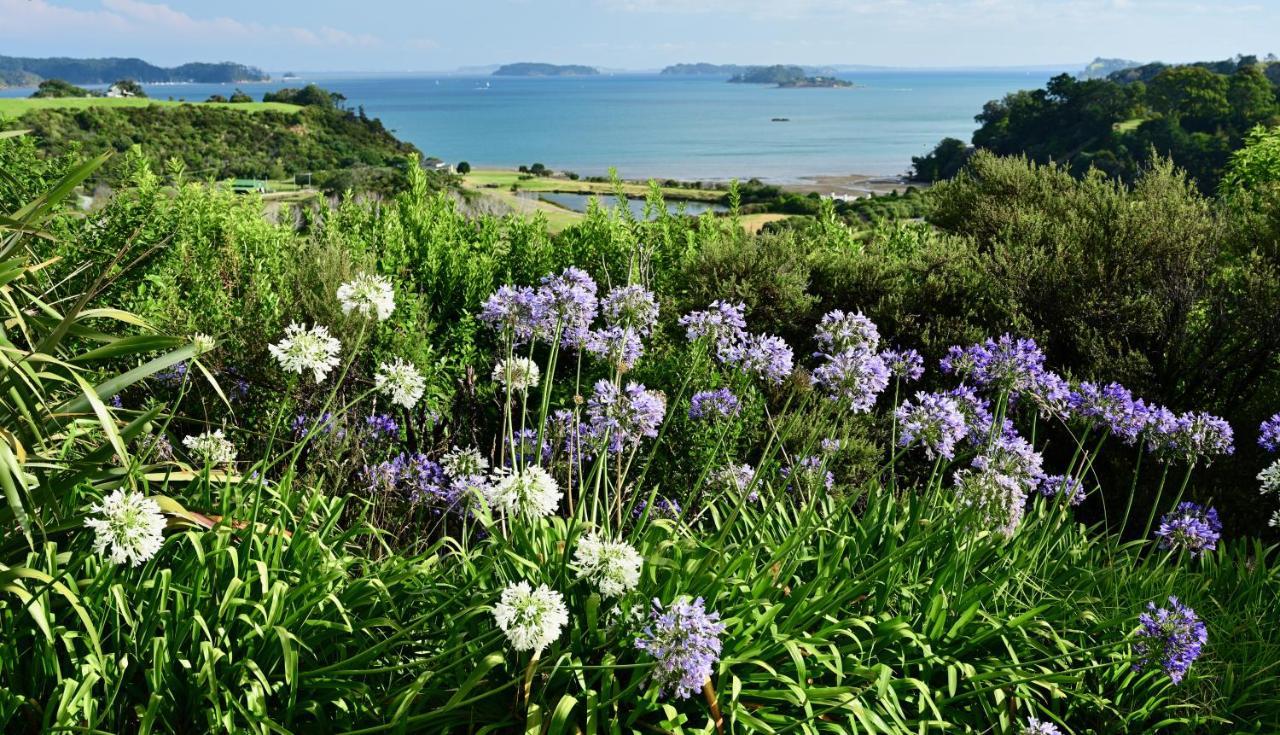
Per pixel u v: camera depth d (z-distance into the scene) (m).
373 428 4.96
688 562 3.30
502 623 2.54
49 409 3.12
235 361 5.32
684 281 8.57
